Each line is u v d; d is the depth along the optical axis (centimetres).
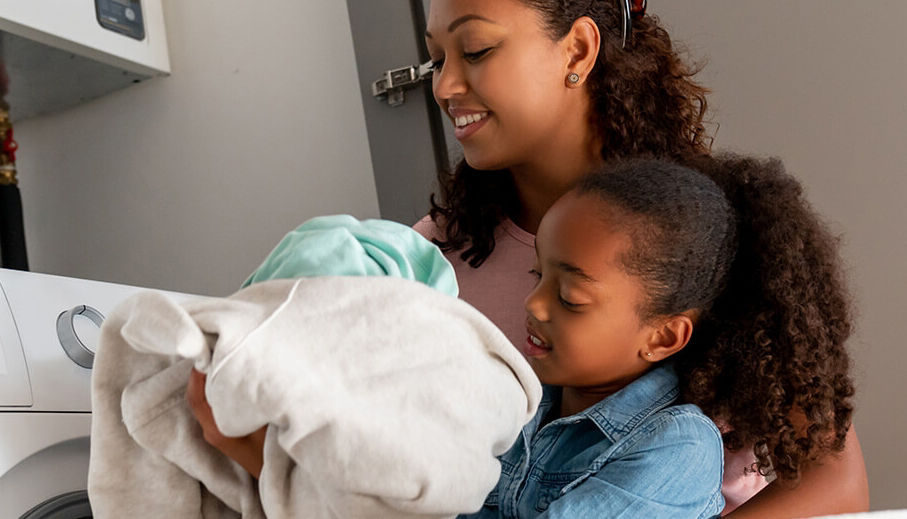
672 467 91
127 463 75
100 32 197
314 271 75
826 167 163
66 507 104
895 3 158
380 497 65
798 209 109
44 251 229
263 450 72
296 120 203
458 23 115
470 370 71
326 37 200
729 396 104
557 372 98
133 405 73
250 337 64
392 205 187
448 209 132
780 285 103
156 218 217
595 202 98
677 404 103
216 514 79
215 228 211
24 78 205
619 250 96
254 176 207
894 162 158
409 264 81
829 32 163
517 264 125
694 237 98
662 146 125
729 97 170
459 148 181
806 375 102
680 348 100
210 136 212
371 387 67
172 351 63
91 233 224
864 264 161
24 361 101
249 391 62
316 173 201
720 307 107
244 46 209
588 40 119
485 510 102
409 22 184
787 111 166
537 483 99
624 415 97
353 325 68
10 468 96
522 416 77
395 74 183
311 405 63
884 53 159
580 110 123
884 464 159
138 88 219
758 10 167
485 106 116
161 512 76
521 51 115
